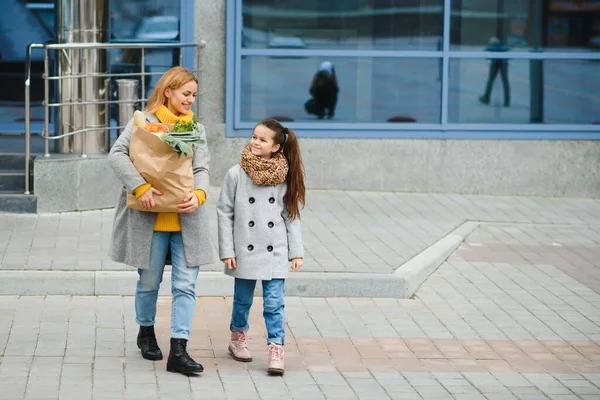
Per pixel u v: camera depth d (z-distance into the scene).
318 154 15.73
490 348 9.68
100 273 10.84
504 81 16.03
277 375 8.65
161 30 15.66
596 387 8.66
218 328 9.93
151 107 8.52
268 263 8.59
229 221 8.65
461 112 16.02
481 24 15.93
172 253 8.61
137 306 8.80
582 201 16.05
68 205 13.49
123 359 8.90
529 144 16.03
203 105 15.58
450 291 11.50
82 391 8.08
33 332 9.52
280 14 15.64
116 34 15.59
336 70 15.80
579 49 16.11
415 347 9.63
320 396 8.21
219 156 15.63
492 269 12.41
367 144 15.78
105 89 14.22
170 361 8.57
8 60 16.14
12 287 10.62
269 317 8.68
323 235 13.09
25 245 11.85
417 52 15.83
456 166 15.96
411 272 11.47
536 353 9.59
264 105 15.77
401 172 15.89
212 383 8.41
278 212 8.69
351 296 11.13
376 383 8.59
